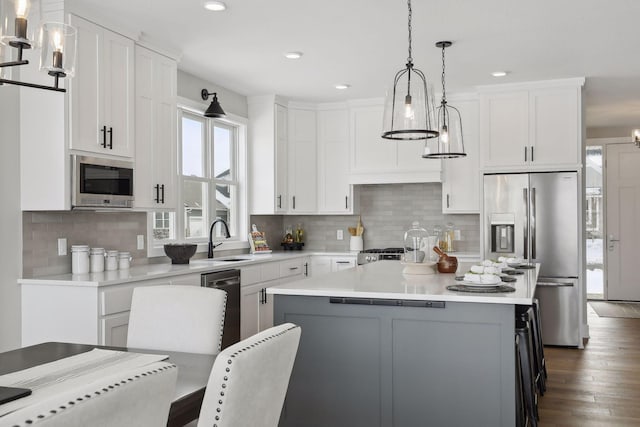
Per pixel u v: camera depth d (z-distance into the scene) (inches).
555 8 146.8
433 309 112.4
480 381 109.3
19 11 65.7
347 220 276.7
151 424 41.8
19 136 140.5
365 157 254.4
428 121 130.4
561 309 219.0
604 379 175.3
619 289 339.0
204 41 171.8
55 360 79.3
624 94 248.5
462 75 213.6
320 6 144.6
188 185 214.4
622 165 338.0
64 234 152.5
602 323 270.2
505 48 180.1
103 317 133.0
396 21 155.5
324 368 120.0
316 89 235.6
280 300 123.3
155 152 169.0
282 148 250.8
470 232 258.7
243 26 158.7
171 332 96.3
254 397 55.4
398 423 114.7
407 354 114.3
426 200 265.7
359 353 117.6
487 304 108.8
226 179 239.3
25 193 140.2
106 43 148.4
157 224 196.9
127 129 155.3
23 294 139.0
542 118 222.8
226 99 233.3
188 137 214.5
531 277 143.9
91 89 143.3
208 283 174.1
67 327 134.6
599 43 175.8
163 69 173.3
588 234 347.6
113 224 170.2
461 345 110.7
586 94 248.4
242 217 246.4
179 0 139.7
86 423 34.9
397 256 244.7
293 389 121.9
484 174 229.1
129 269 164.2
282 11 147.6
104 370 73.8
